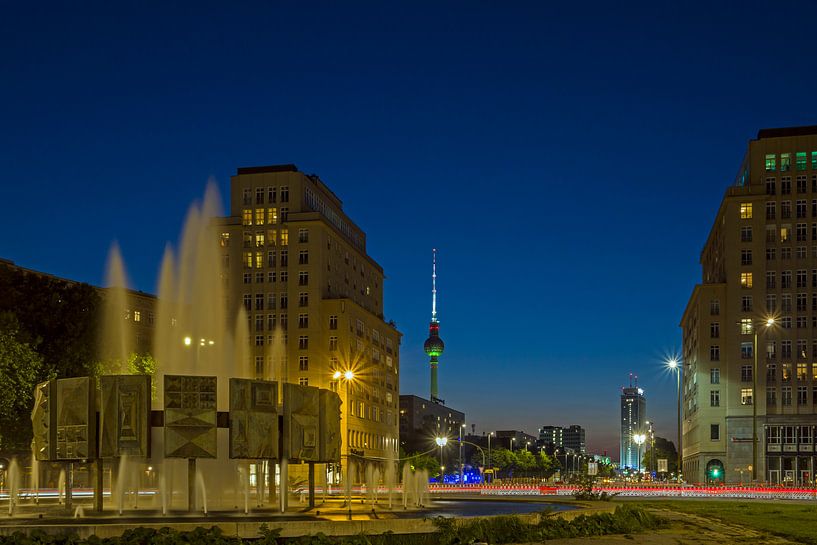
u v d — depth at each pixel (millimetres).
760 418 129375
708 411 133625
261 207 137500
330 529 20938
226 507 30172
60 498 43594
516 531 23812
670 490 82188
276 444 26281
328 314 133000
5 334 55031
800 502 61000
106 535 19750
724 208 137125
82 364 62844
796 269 132250
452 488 87312
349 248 149625
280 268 135125
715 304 135500
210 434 25062
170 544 18641
